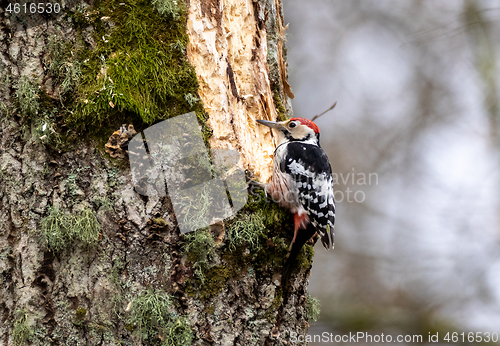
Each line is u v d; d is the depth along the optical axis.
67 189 3.72
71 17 3.84
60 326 3.62
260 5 4.97
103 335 3.62
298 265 4.46
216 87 4.23
